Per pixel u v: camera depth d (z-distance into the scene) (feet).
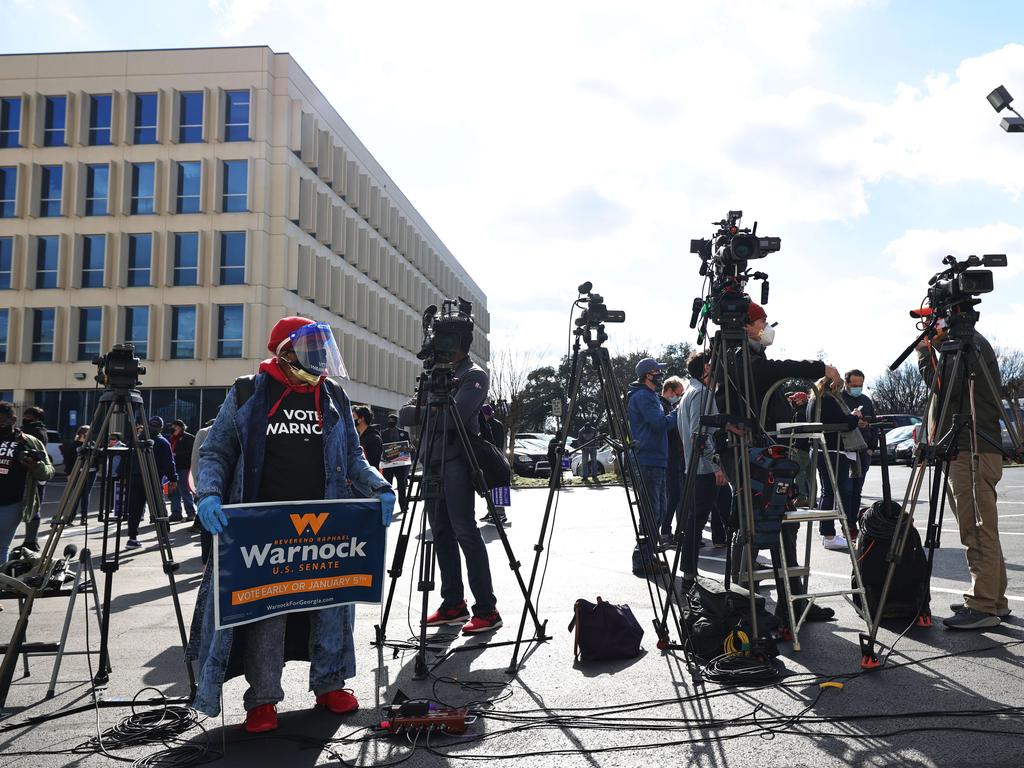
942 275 15.61
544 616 19.06
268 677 12.01
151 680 14.99
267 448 12.58
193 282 113.91
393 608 21.30
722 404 15.34
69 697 14.03
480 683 13.92
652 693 13.06
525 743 11.16
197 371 111.86
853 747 10.48
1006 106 22.99
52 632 19.27
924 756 10.09
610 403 15.98
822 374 15.62
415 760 10.72
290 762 10.80
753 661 13.65
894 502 17.49
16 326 115.24
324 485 12.90
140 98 116.37
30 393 114.42
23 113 115.85
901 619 17.07
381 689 13.88
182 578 27.58
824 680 13.20
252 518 11.96
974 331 15.60
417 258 191.42
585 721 11.89
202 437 20.06
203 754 11.14
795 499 16.44
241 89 114.42
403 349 181.57
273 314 114.42
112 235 114.73
